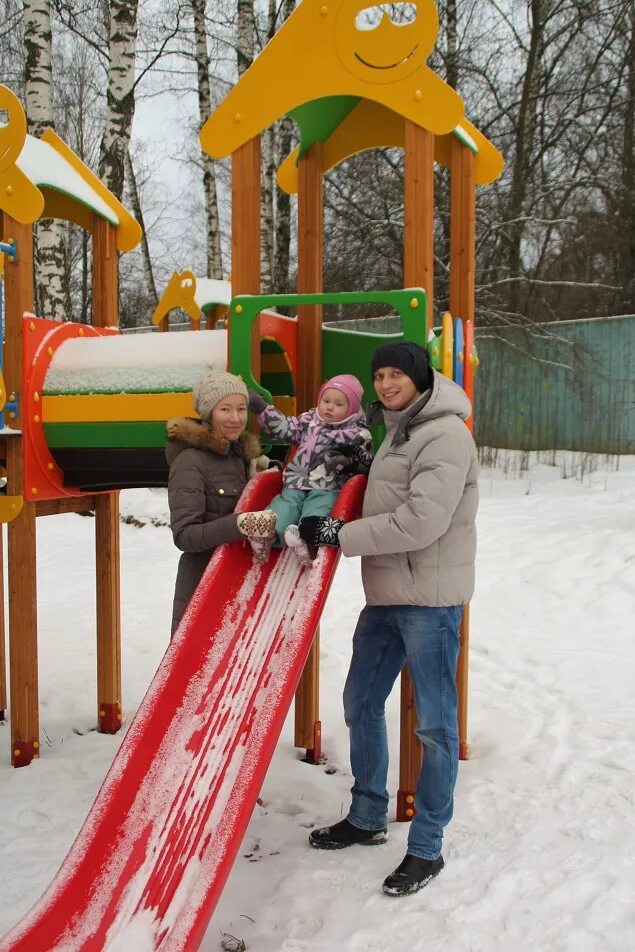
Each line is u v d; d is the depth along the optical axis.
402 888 2.44
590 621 5.52
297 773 3.49
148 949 1.90
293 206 15.51
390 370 2.50
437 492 2.35
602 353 12.45
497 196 14.11
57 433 3.53
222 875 1.88
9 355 3.47
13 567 3.56
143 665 4.99
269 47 2.95
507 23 14.41
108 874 2.05
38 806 3.12
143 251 18.75
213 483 2.85
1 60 15.80
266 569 2.75
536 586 6.18
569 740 3.66
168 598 6.60
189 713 2.40
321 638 5.52
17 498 3.47
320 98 3.04
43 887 2.53
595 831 2.77
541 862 2.59
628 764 3.33
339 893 2.49
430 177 2.85
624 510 8.27
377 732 2.77
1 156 3.45
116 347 3.52
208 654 2.53
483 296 13.16
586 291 17.09
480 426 13.61
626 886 2.41
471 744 3.75
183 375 3.27
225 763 2.28
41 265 9.17
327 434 2.77
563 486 10.06
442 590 2.48
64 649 5.34
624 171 14.92
